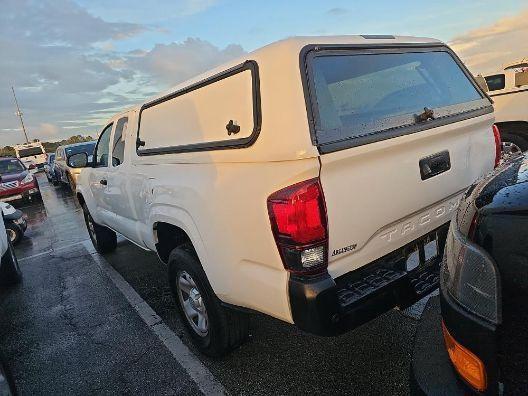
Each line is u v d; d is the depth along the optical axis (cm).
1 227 499
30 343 372
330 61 223
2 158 1460
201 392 269
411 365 163
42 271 589
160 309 402
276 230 203
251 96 217
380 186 218
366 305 215
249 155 214
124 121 390
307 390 256
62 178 1652
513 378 127
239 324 279
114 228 487
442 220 263
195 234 261
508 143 731
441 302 153
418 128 234
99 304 436
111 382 295
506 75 720
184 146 276
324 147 194
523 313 124
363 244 217
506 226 132
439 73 289
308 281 198
